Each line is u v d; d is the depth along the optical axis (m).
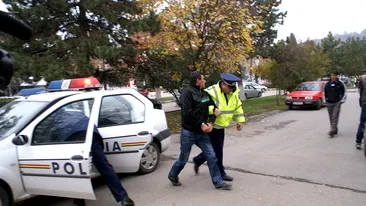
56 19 10.60
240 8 11.87
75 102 4.45
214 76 13.34
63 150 3.75
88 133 3.74
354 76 57.53
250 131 9.96
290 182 4.92
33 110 4.18
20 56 9.23
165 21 11.35
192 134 4.63
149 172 5.66
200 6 11.35
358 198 4.23
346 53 56.59
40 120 4.01
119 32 11.40
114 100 5.12
